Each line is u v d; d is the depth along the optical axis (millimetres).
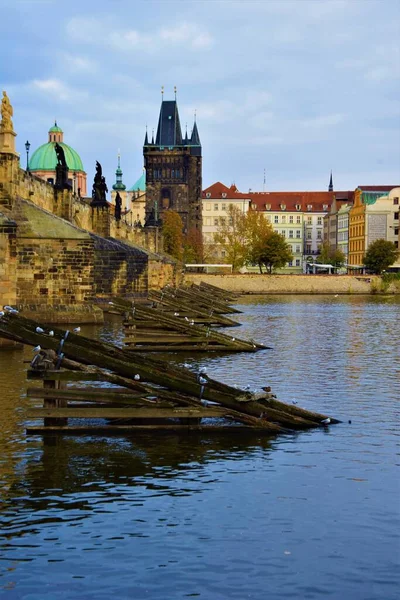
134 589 16562
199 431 28828
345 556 18125
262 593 16406
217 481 23188
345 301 148750
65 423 29188
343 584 16797
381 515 20562
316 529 19609
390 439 28125
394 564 17750
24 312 75938
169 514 20531
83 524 19844
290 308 121250
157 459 25375
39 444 26938
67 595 16312
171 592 16422
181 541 18844
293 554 18203
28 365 44781
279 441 27750
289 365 48375
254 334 71812
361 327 80625
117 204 163125
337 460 25422
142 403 28500
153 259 139250
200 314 82938
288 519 20250
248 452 26266
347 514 20609
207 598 16203
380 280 193375
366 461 25328
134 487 22625
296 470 24297
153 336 57812
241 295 183250
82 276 77000
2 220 55344
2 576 17109
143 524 19859
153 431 28797
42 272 76438
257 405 29438
